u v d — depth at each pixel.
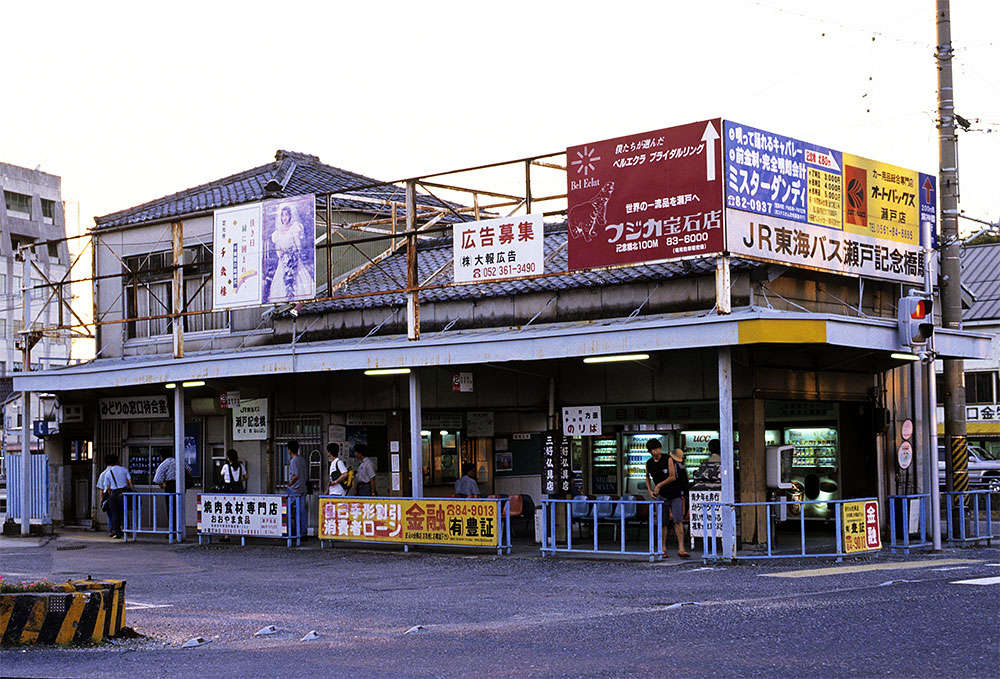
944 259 21.91
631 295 20.75
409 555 20.53
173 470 26.64
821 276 20.80
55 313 83.94
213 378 24.06
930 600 11.97
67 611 11.01
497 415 24.89
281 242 23.34
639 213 18.58
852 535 18.19
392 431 23.80
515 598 14.32
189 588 16.30
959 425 22.19
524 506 23.36
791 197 19.00
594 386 21.47
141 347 28.06
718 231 17.70
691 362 20.17
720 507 18.81
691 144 18.11
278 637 11.63
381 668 9.50
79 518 29.59
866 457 21.84
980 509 32.28
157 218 27.59
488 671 9.16
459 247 20.69
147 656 10.47
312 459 25.06
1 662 10.18
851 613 11.22
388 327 24.02
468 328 22.84
